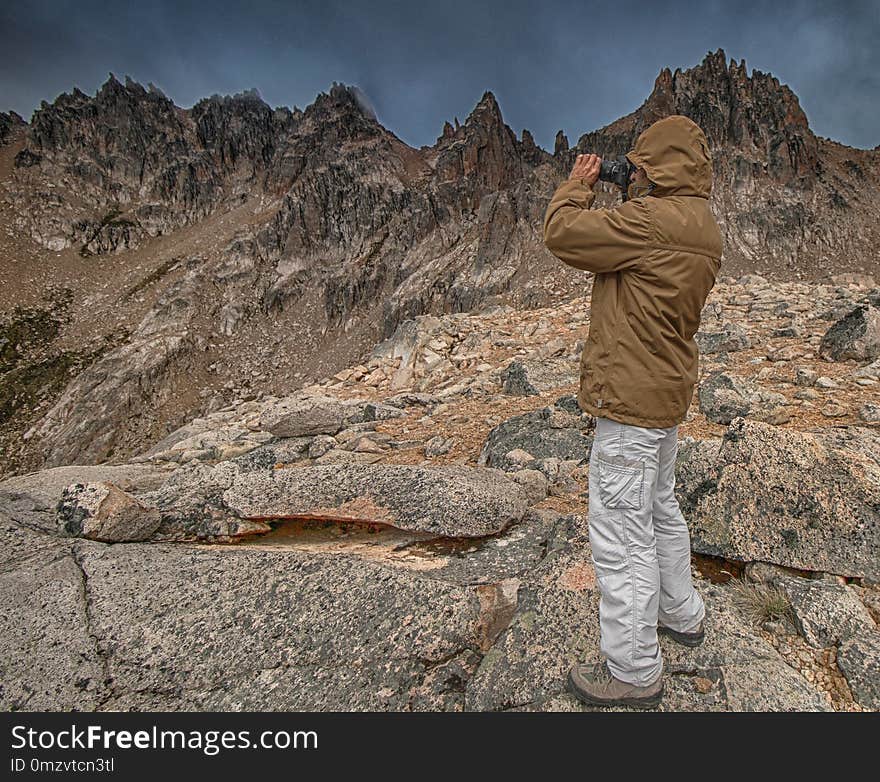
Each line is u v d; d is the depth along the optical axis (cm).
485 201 10394
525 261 9106
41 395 10294
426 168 15425
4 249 13875
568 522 435
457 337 1414
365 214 13312
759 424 458
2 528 509
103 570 438
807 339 1024
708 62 11462
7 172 15988
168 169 16762
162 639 366
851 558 381
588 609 337
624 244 239
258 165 17750
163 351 10444
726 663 304
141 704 325
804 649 330
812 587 362
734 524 415
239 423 1041
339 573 405
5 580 432
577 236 245
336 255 12888
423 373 1241
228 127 18250
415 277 10594
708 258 244
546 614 339
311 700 316
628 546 260
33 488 592
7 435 9600
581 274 6719
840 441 482
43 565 449
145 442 9275
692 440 513
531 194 10050
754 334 1091
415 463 704
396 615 359
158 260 14038
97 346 11288
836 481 409
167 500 536
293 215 13338
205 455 829
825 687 306
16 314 12225
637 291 244
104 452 9019
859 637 325
